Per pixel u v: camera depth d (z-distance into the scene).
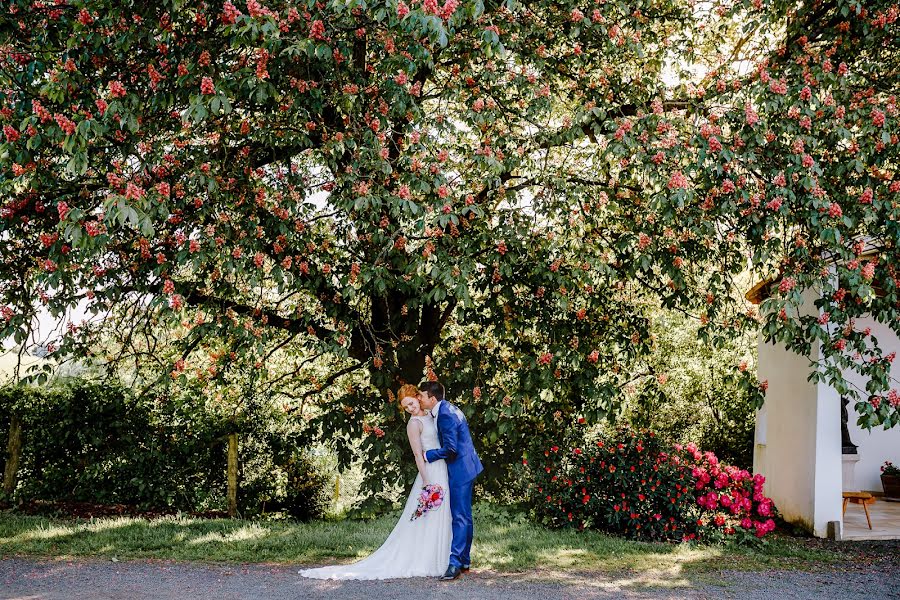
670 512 7.57
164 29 5.63
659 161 6.07
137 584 5.28
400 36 6.05
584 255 6.80
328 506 10.12
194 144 6.76
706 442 12.05
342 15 5.85
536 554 6.50
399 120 6.89
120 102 5.26
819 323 6.44
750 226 6.30
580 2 6.91
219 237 6.12
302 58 6.13
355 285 7.25
